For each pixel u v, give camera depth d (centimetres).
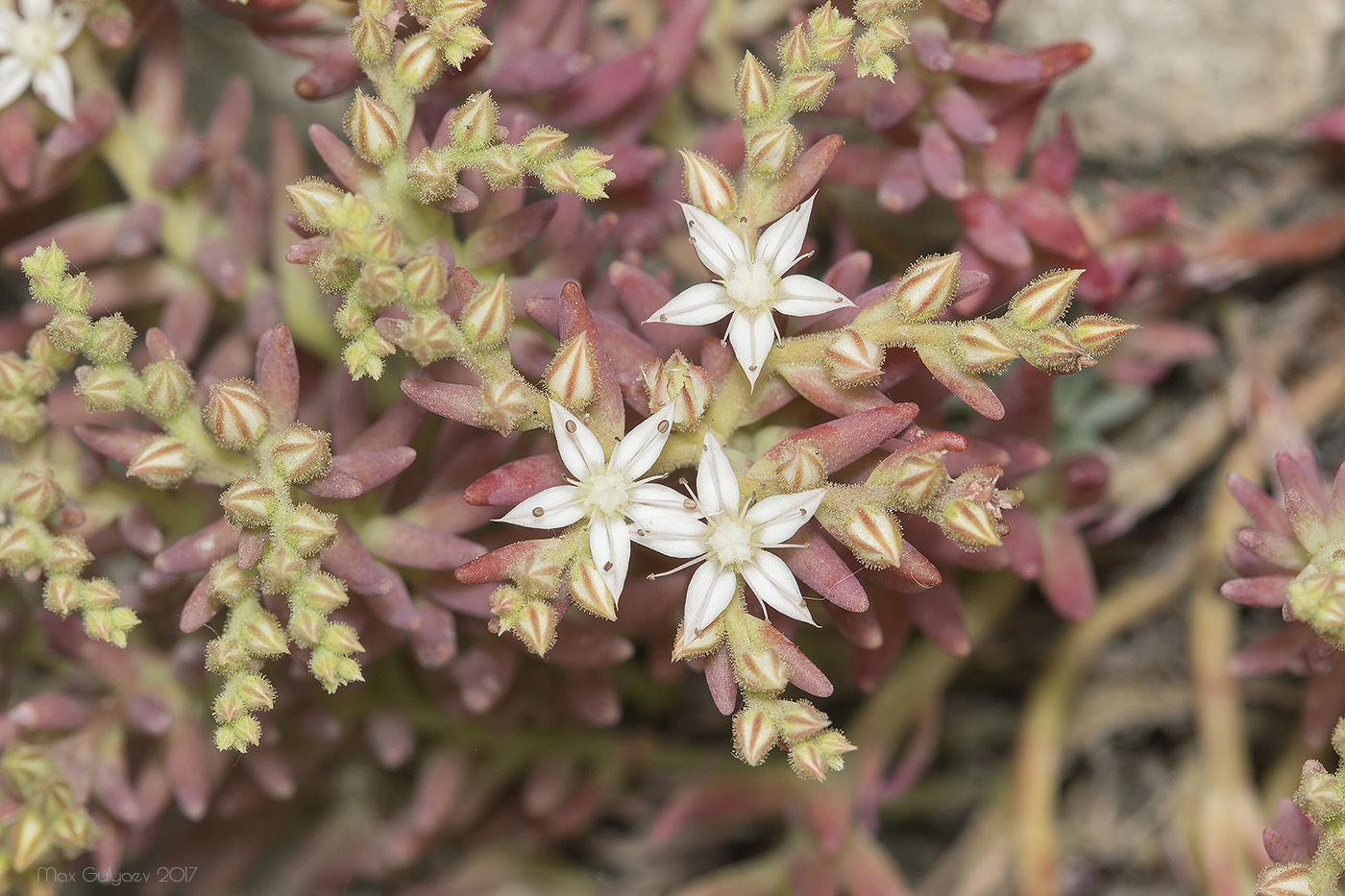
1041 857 24
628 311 21
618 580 19
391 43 20
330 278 20
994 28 24
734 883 24
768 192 20
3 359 21
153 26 23
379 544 21
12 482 21
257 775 23
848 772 24
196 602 20
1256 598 20
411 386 20
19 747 22
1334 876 20
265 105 26
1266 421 24
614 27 25
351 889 26
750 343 19
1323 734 21
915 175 22
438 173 20
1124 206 23
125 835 23
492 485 19
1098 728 25
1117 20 24
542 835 25
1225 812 23
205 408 20
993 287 22
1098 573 25
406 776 25
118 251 22
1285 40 23
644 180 22
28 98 22
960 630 21
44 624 22
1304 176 24
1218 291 24
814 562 20
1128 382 24
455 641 22
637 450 19
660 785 26
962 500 19
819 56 20
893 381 20
